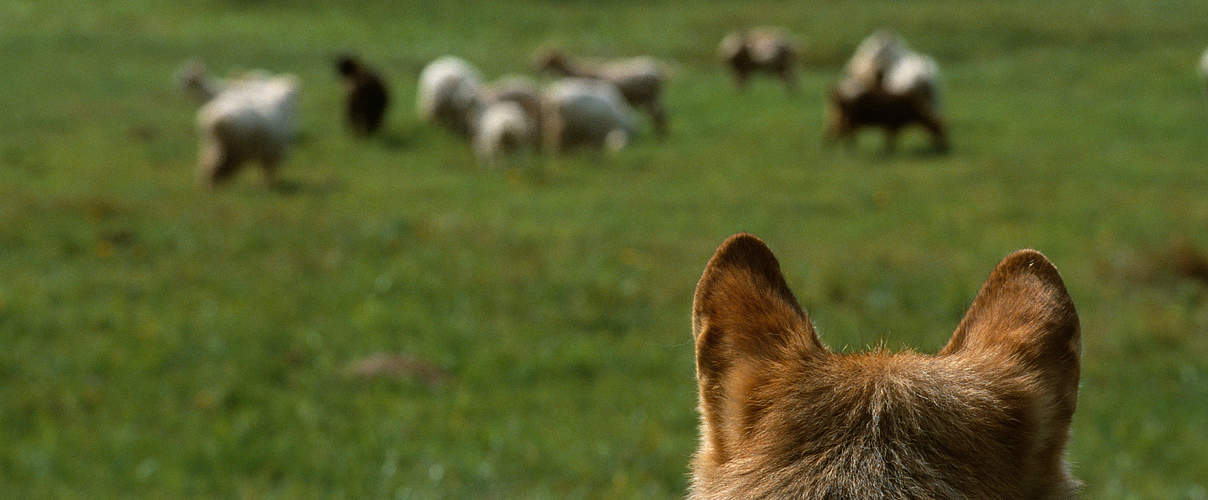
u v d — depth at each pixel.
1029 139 28.17
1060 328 2.12
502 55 43.25
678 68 42.69
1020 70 39.88
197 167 23.30
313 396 10.22
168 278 13.61
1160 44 42.72
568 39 45.91
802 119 31.53
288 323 12.27
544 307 13.35
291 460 8.68
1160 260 16.34
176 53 38.59
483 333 12.27
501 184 22.66
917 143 28.23
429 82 29.19
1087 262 17.00
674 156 26.30
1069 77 38.28
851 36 46.47
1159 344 13.13
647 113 32.81
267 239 15.70
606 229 18.34
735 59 37.88
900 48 33.81
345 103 28.89
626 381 11.11
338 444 9.08
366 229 16.66
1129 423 10.38
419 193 21.41
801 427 2.03
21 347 10.90
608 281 14.35
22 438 9.07
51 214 16.22
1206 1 49.91
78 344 11.12
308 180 22.64
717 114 33.03
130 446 8.80
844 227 19.31
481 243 16.34
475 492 8.02
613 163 25.39
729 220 19.61
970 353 2.15
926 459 1.96
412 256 15.30
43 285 12.83
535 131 28.72
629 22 48.47
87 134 25.52
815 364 2.13
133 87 32.22
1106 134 28.67
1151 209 20.59
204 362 10.91
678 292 14.29
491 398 10.46
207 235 15.73
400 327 12.34
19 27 40.47
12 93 29.44
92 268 13.87
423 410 10.02
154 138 25.95
